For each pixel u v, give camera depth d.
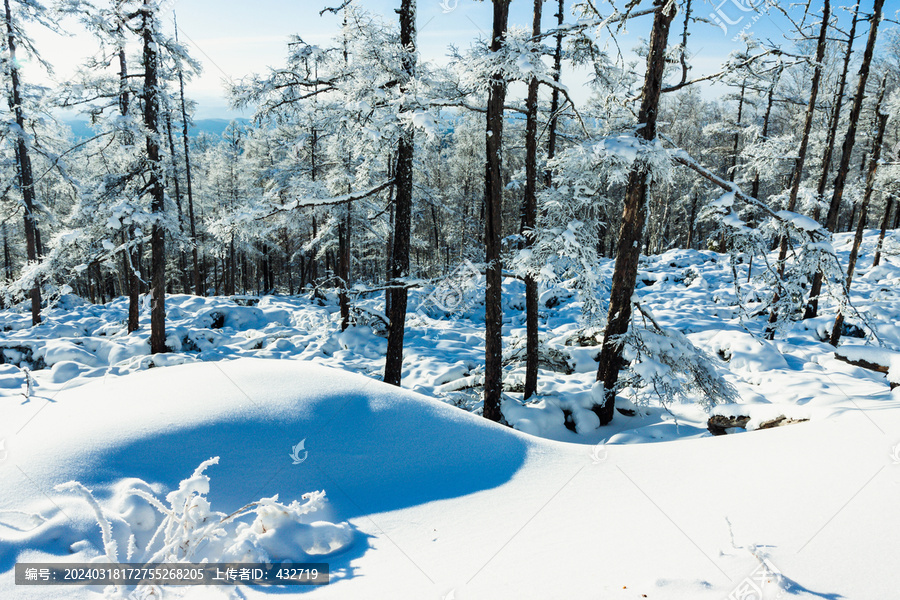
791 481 2.93
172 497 2.40
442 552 2.52
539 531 2.72
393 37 8.19
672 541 2.45
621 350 8.55
